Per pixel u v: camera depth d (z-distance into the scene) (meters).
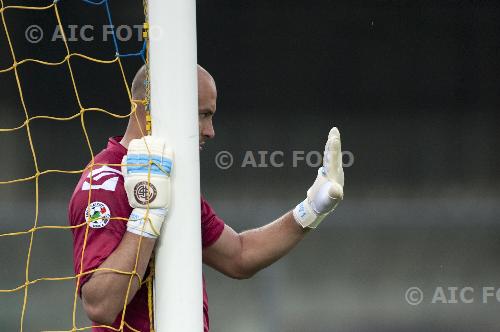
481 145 23.06
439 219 22.62
